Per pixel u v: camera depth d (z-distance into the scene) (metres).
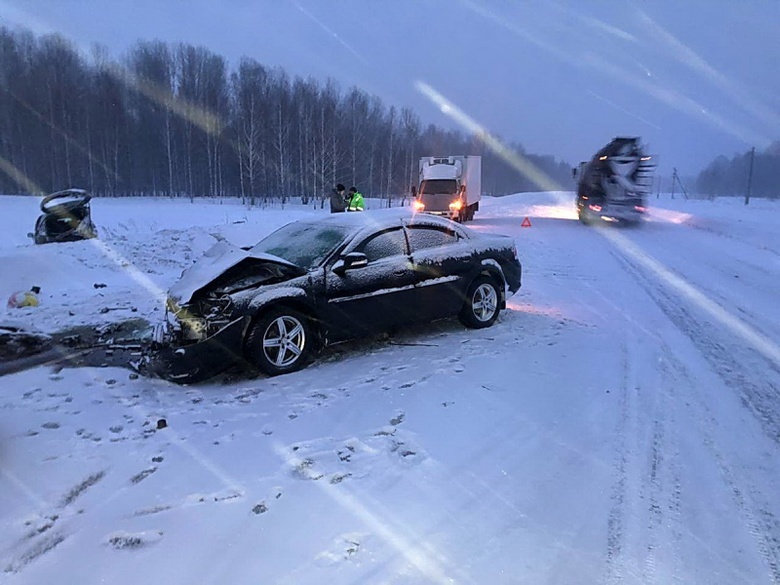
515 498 3.50
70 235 15.88
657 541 3.10
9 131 56.53
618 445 4.21
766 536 3.16
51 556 3.00
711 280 11.36
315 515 3.33
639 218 24.58
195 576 2.81
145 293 9.84
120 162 61.34
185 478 3.79
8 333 6.94
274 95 58.56
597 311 8.57
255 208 41.31
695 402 5.02
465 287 7.32
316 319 6.15
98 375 5.79
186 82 61.09
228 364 5.64
